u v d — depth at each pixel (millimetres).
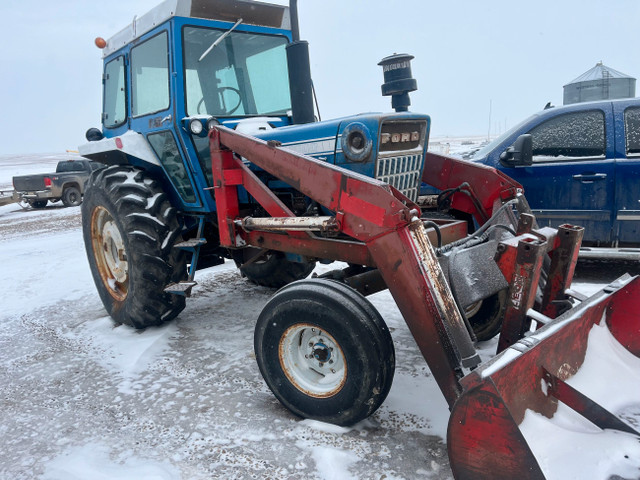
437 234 2662
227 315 4297
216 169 3174
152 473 2166
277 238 2996
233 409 2693
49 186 15953
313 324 2348
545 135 4562
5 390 3096
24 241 9625
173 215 3752
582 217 4402
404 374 2979
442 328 2084
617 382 2113
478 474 1630
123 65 4070
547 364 1870
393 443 2285
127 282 4043
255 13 3771
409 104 3199
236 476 2123
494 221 2883
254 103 3875
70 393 3006
